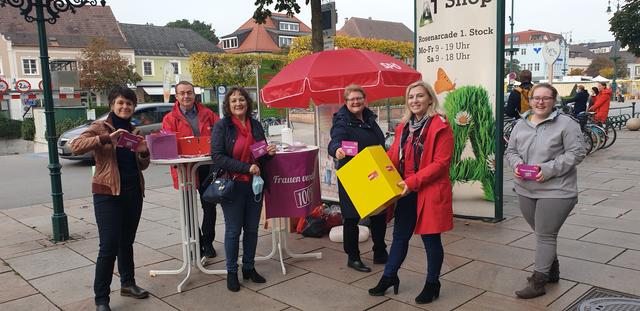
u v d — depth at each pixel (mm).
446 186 3658
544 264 3824
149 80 54031
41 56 5637
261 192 4250
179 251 5391
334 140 4410
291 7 8578
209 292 4211
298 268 4723
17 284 4520
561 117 3725
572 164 3619
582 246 5031
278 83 5434
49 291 4344
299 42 27188
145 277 4602
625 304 3453
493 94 5828
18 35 48156
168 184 10031
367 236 5566
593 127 11922
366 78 4977
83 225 6664
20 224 6836
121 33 52594
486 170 5984
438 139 3613
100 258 3770
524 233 5551
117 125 3844
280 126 16016
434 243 3768
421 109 3707
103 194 3738
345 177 3775
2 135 26938
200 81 31750
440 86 6133
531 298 3836
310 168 4547
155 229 6328
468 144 6043
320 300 3977
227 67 31578
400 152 3877
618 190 7625
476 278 4297
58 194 5855
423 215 3629
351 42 27594
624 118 18734
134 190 3939
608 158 10898
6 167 13508
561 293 3910
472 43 5855
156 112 13500
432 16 6113
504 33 5707
